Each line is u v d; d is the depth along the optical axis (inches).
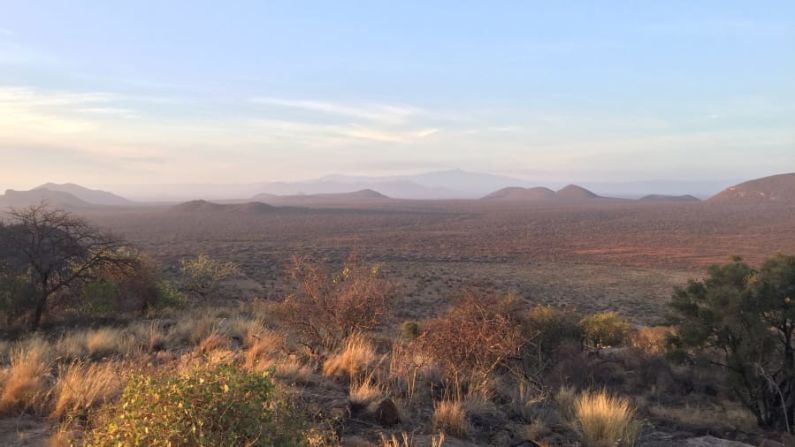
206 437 117.6
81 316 648.4
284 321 393.4
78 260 680.4
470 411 230.4
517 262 3373.5
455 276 2480.3
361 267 396.8
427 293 1811.0
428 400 244.7
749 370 454.6
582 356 522.6
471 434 207.9
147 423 118.6
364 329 381.4
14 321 599.5
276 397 152.9
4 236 607.8
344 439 184.5
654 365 561.9
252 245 4207.7
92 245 693.3
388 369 289.6
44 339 486.0
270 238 5137.8
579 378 473.7
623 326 826.2
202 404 122.6
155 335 412.5
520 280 2447.1
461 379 267.6
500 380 301.0
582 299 1899.6
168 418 118.5
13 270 606.9
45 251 624.4
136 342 400.8
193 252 3395.7
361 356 298.0
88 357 313.9
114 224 7180.1
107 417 139.4
